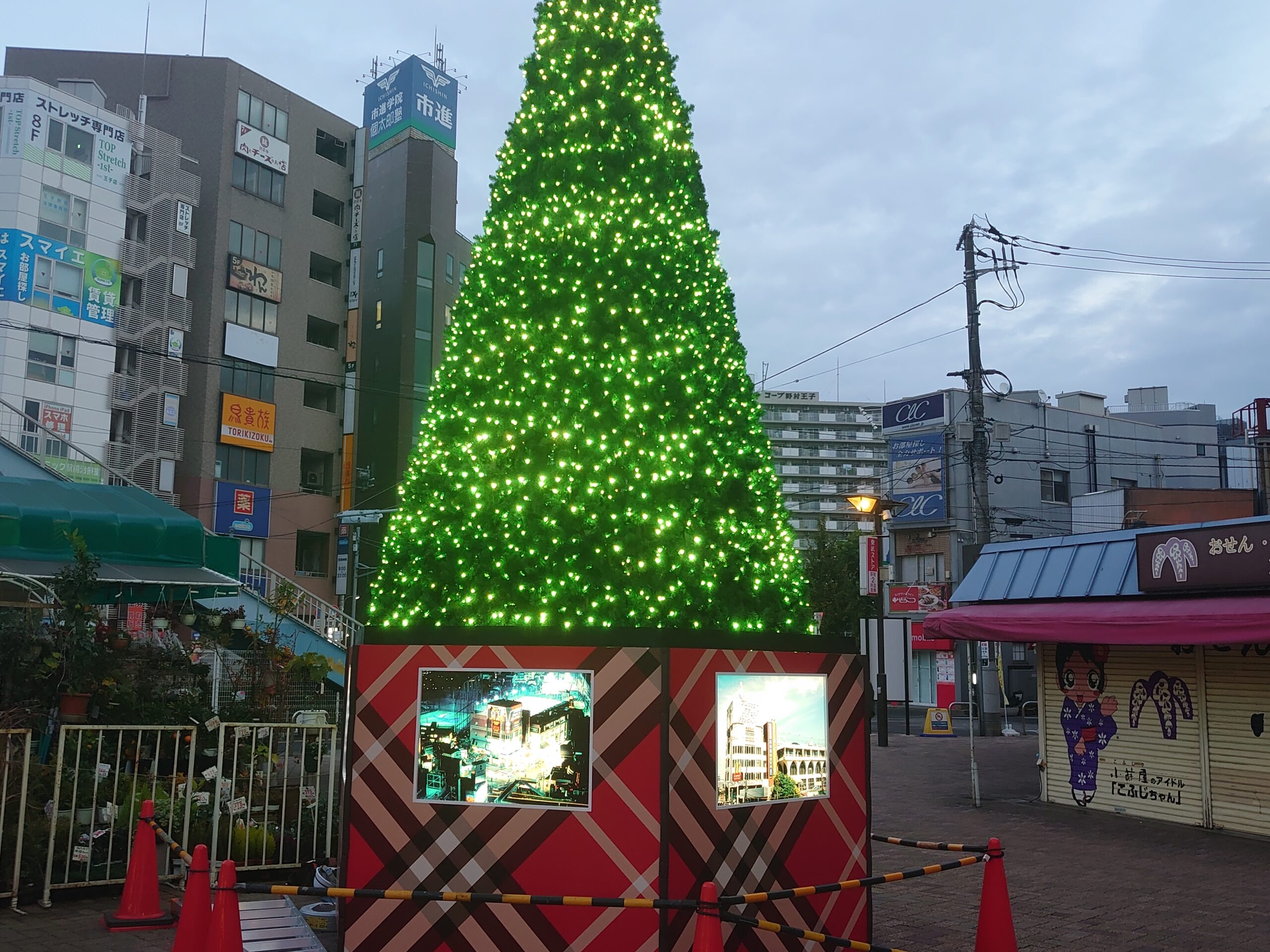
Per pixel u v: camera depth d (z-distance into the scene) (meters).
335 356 43.22
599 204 7.51
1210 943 7.09
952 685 32.38
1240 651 11.62
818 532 45.12
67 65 39.44
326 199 44.12
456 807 5.57
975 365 25.72
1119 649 13.09
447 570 7.11
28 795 7.61
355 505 41.97
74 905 7.48
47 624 9.18
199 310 37.56
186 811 7.95
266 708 10.57
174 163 35.97
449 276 44.41
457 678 5.68
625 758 5.32
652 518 6.66
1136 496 33.94
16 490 11.79
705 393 7.27
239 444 38.12
